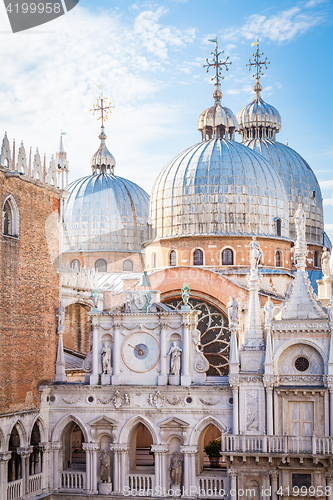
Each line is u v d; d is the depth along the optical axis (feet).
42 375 146.00
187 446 138.41
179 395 140.26
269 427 132.05
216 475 140.26
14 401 134.62
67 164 161.27
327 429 130.31
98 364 147.13
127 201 257.75
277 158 263.08
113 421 142.51
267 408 132.67
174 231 199.41
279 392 132.67
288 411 133.18
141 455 173.58
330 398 130.41
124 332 146.30
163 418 141.18
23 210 140.87
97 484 143.64
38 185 146.82
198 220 195.83
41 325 146.61
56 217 155.22
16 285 137.18
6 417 130.82
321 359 133.90
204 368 141.38
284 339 134.92
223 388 137.08
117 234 250.98
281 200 205.26
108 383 145.07
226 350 179.22
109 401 144.46
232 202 195.42
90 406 145.59
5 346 132.36
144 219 259.60
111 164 282.36
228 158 199.82
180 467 138.92
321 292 193.57
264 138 275.59
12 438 138.10
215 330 180.24
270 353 133.39
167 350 143.54
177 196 199.72
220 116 215.51
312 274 252.83
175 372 141.59
